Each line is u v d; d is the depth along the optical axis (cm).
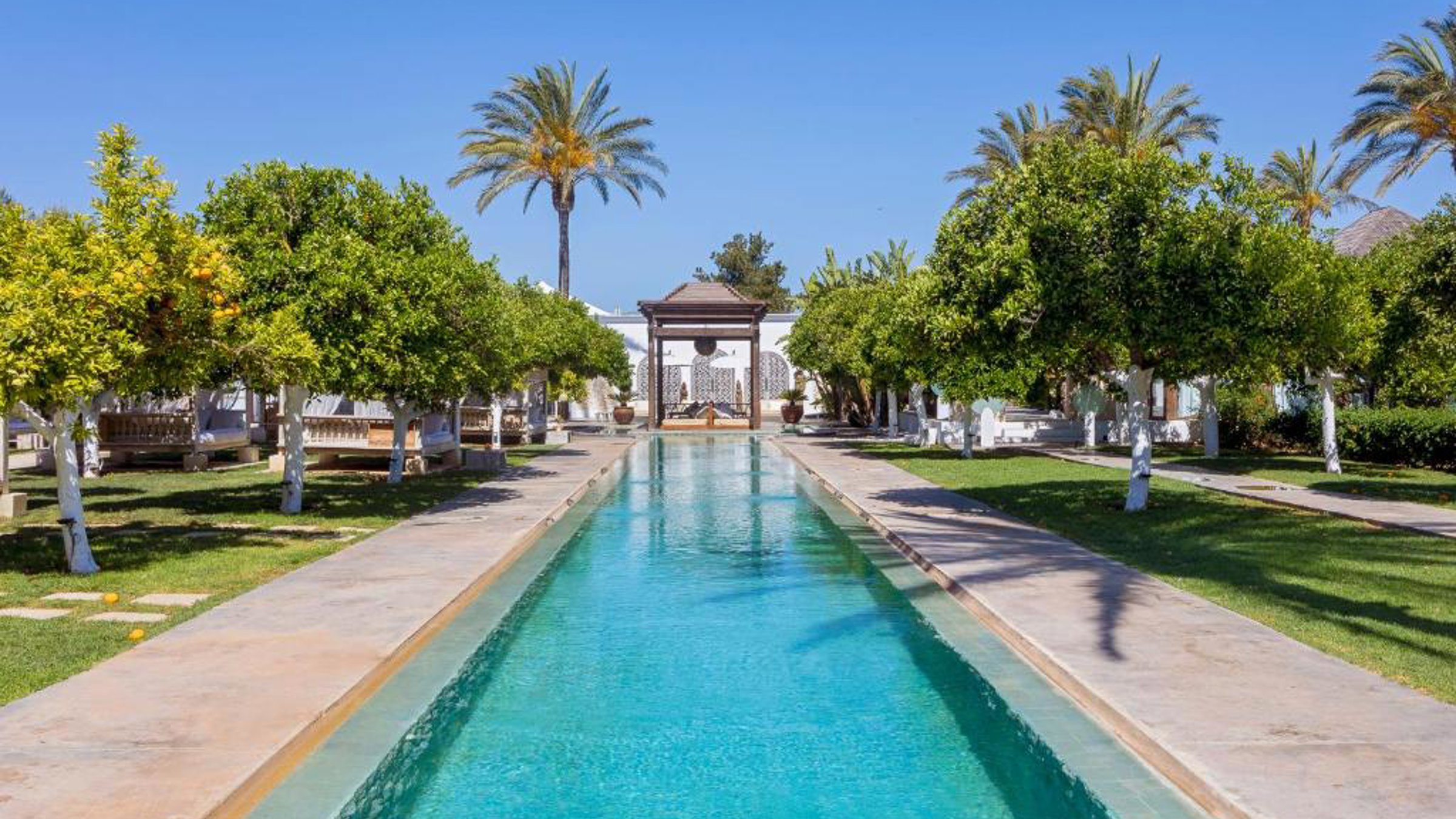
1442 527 1219
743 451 3130
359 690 645
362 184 1541
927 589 997
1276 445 2836
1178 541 1170
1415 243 1661
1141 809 476
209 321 1088
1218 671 649
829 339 3631
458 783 550
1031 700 642
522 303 3002
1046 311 1377
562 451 2992
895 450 2984
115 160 1023
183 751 520
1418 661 664
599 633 866
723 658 787
